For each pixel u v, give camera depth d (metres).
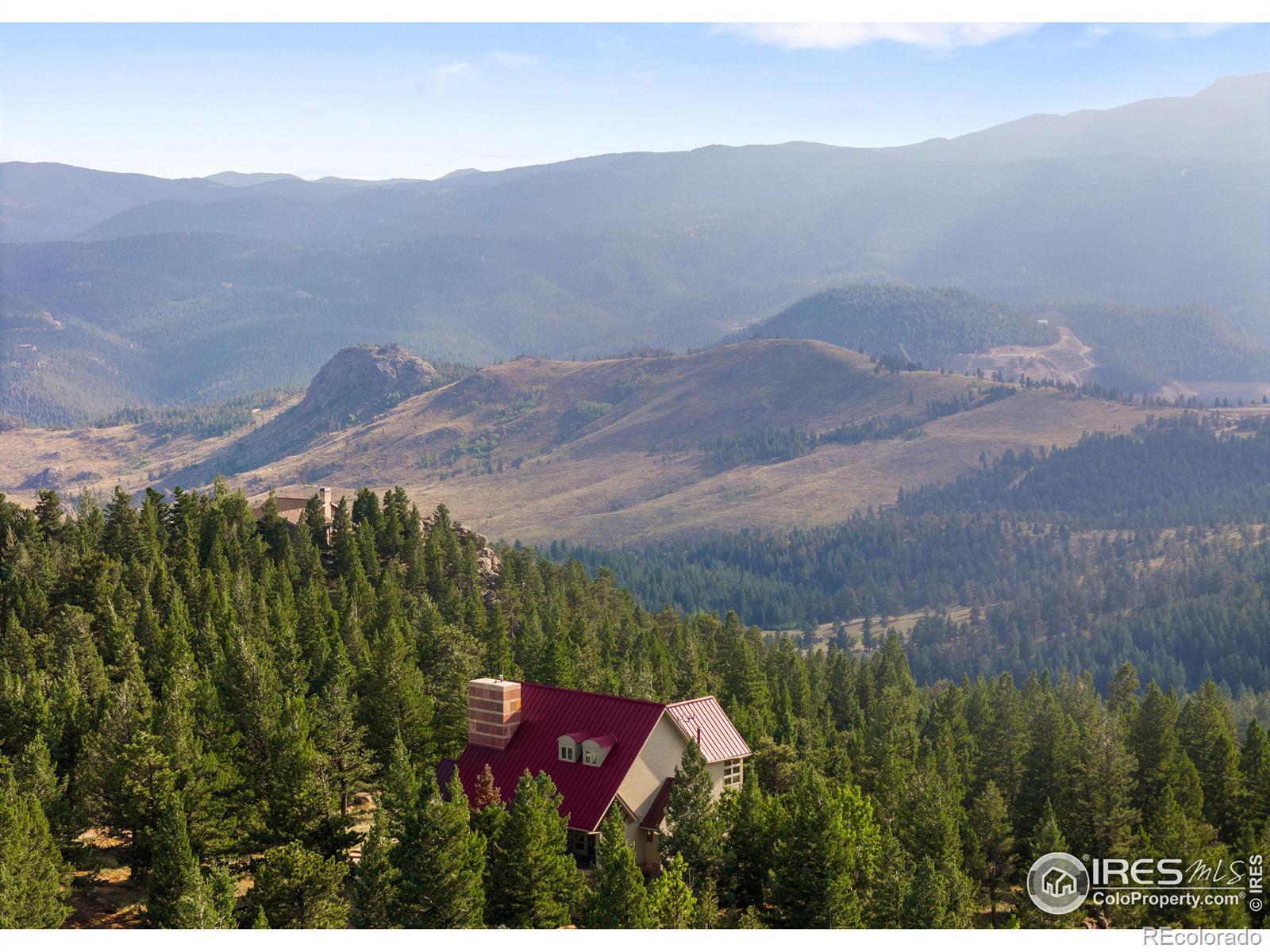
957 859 89.50
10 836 70.50
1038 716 140.88
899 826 100.19
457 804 71.88
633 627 195.50
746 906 79.00
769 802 80.50
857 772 118.81
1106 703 182.00
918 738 143.25
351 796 98.12
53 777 83.00
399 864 71.00
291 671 108.00
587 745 82.81
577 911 73.00
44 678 107.00
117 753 83.69
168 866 69.12
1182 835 88.31
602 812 80.19
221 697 98.44
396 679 101.00
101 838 91.44
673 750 85.88
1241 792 114.56
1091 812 99.88
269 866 69.88
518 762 85.25
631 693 124.50
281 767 80.00
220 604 130.38
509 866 72.50
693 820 78.75
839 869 74.69
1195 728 132.88
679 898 69.81
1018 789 120.88
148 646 117.56
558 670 128.75
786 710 143.38
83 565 133.62
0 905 66.69
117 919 77.00
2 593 134.50
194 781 79.81
